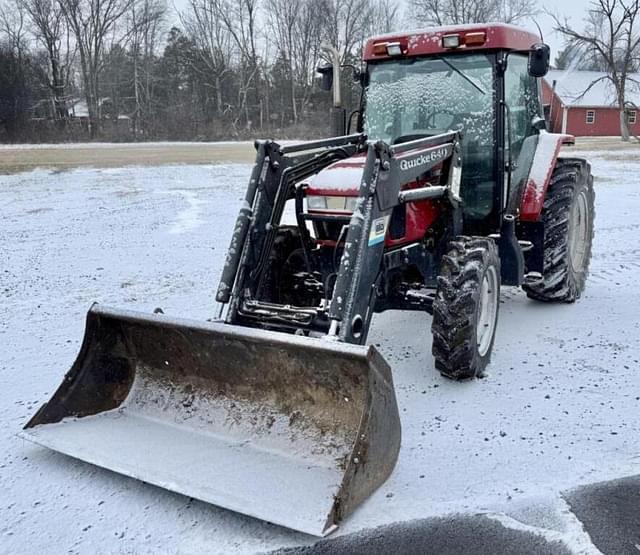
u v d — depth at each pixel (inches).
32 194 565.9
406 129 197.5
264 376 132.6
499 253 190.1
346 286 139.4
